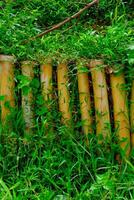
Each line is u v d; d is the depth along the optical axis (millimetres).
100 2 3912
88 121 3023
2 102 3029
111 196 2695
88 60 3072
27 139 2949
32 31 3451
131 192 2758
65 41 3412
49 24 3834
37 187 2799
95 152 2963
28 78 3031
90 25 3779
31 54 3139
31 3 3863
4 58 3037
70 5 3912
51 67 3059
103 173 2855
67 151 2910
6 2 3688
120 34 3254
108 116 3020
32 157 2885
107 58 3068
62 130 2963
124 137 3004
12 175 2861
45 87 3039
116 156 2979
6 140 2936
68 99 3039
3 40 3229
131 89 3025
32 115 3029
